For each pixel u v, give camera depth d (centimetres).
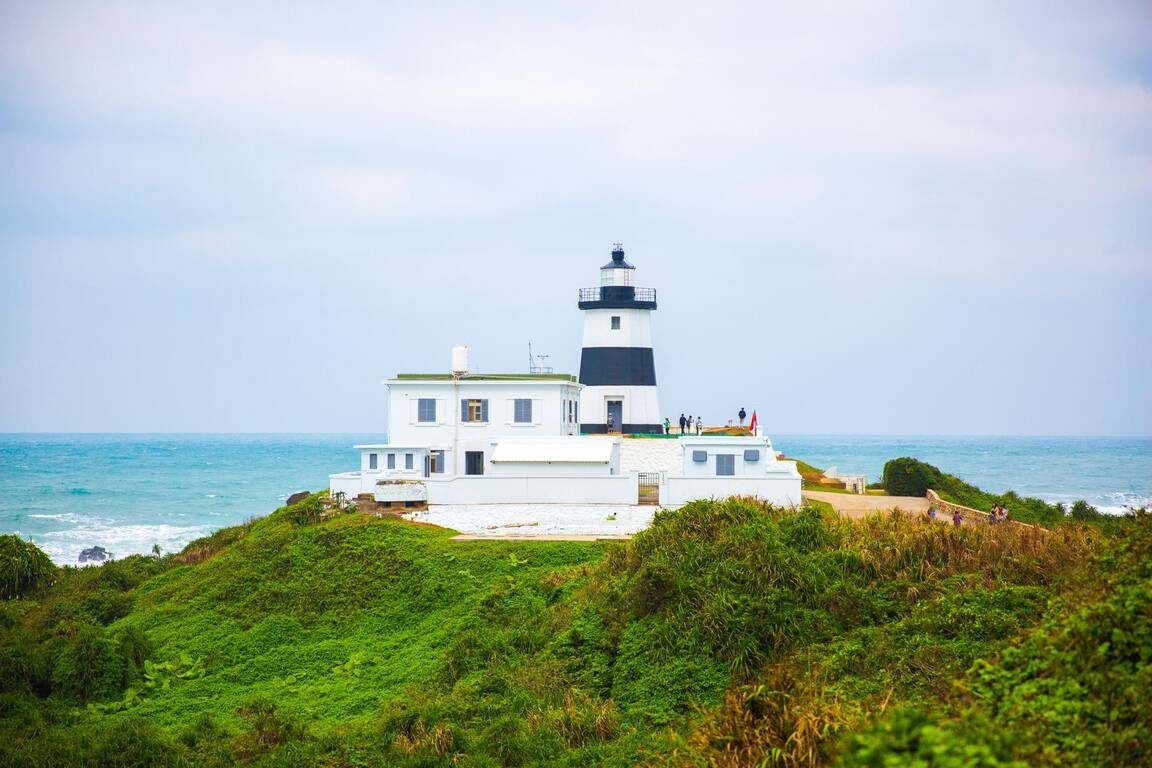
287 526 5838
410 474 6531
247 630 4678
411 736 3269
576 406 7888
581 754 2986
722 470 6138
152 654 4425
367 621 4684
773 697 2639
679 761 2566
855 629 3322
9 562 5653
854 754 1867
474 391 7125
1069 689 2128
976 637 3023
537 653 3869
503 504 6203
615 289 8906
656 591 3747
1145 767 1842
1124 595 2361
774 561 3619
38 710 3853
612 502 6222
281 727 3459
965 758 1683
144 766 3209
